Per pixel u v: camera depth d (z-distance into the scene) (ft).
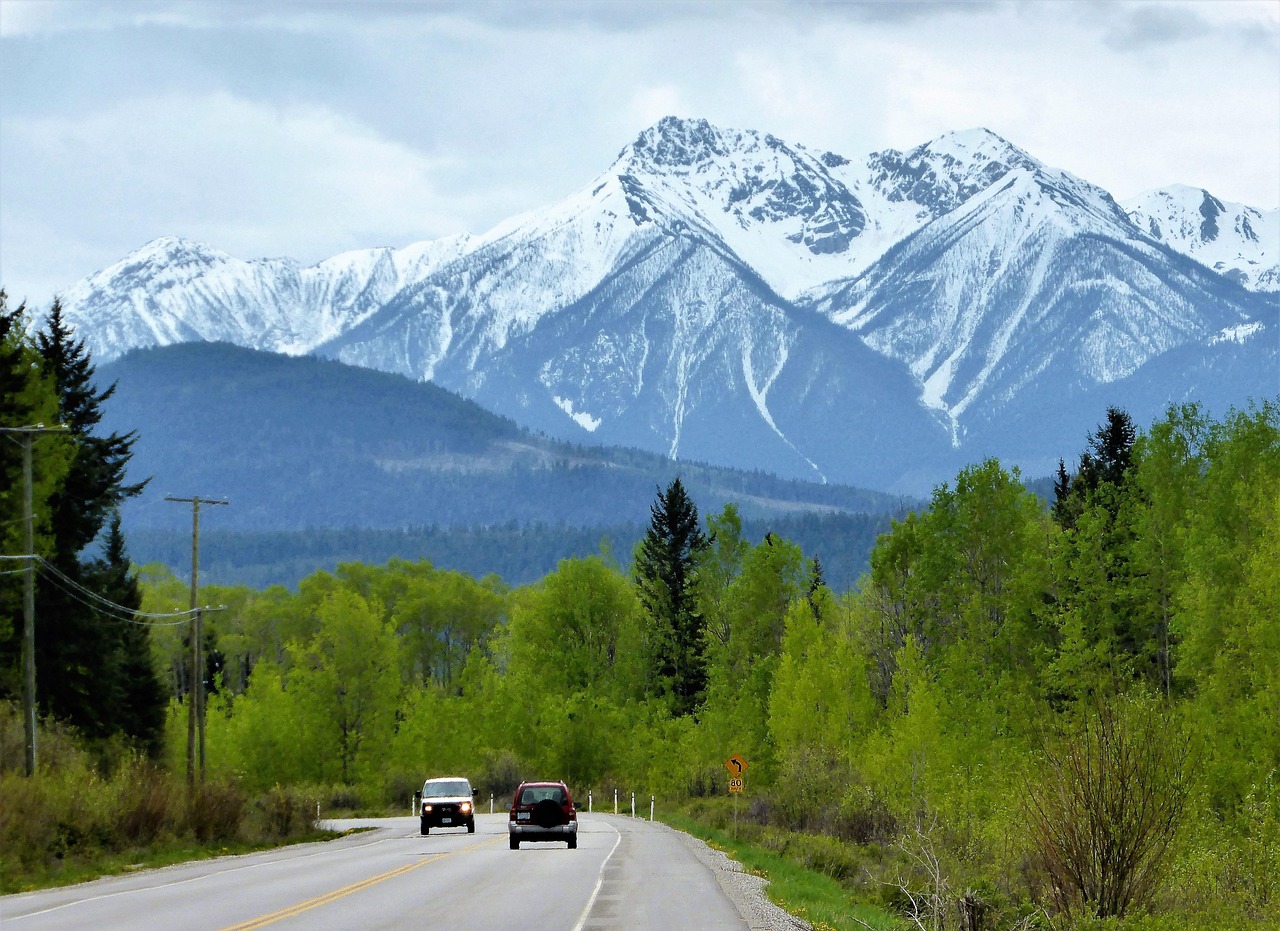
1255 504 272.31
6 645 319.88
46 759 281.33
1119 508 394.32
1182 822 118.21
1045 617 371.56
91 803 226.17
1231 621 269.03
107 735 352.90
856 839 271.90
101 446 365.81
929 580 402.31
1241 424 295.07
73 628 339.16
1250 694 254.68
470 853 227.20
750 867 203.10
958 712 334.44
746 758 410.31
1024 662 379.14
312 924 121.80
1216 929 105.91
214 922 123.95
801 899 151.53
